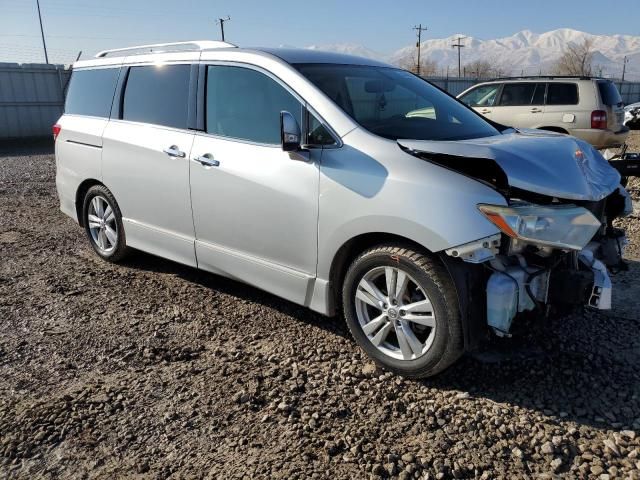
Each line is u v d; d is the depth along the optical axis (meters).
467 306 2.89
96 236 5.38
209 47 4.22
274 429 2.77
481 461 2.54
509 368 3.30
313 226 3.38
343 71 3.82
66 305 4.28
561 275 3.00
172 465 2.53
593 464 2.50
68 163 5.39
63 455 2.58
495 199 2.82
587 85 10.52
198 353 3.54
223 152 3.86
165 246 4.51
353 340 3.70
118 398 3.03
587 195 3.02
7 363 3.39
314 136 3.42
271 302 4.34
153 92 4.52
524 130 4.15
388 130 3.40
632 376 3.22
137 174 4.57
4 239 6.13
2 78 19.56
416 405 2.96
